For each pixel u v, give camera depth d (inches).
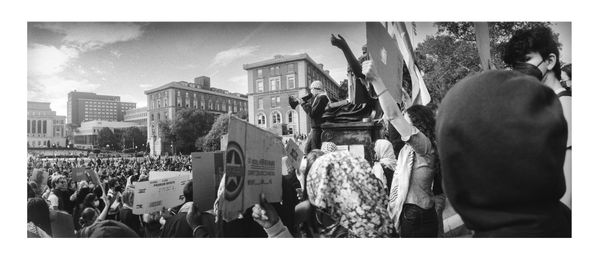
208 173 138.8
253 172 105.2
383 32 262.7
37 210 197.9
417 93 311.7
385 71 258.2
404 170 143.7
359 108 283.7
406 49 307.1
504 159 37.5
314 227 117.6
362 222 82.2
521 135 36.9
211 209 138.3
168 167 355.3
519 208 39.0
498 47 298.0
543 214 38.4
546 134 36.5
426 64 326.6
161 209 175.5
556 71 151.4
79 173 301.3
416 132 139.7
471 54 323.0
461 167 39.7
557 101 39.1
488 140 38.1
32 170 333.7
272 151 118.9
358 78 283.1
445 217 199.3
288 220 120.5
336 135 286.7
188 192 156.3
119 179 334.3
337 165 84.7
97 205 262.1
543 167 36.6
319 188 83.8
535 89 38.4
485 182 38.6
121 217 207.6
